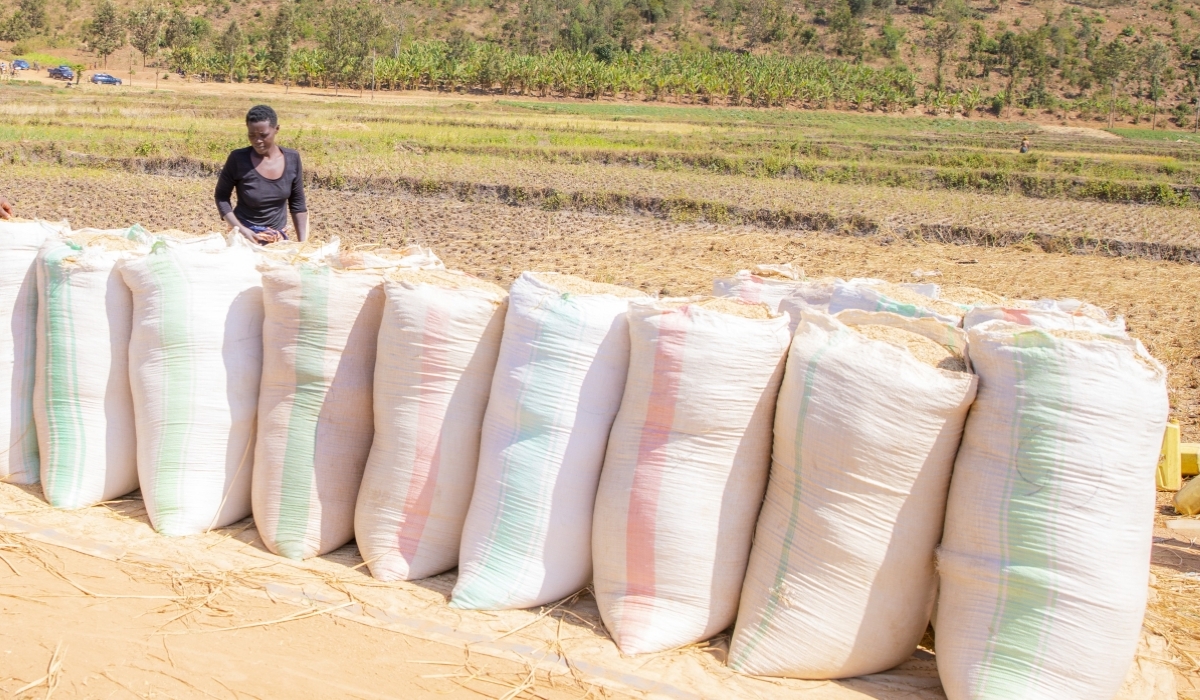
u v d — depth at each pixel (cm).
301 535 399
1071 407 291
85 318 429
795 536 324
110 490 445
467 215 1736
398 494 380
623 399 349
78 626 340
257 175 561
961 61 9269
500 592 358
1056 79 8575
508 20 9606
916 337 335
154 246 416
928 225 1702
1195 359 910
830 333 321
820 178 2623
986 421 304
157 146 2291
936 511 317
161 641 334
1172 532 502
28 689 303
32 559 388
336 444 398
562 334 351
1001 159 3142
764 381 333
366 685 313
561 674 323
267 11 9212
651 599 342
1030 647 296
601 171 2372
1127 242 1606
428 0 9938
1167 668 348
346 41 6259
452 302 369
